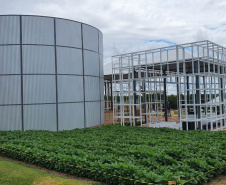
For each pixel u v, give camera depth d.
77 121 18.14
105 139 11.67
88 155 7.89
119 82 19.53
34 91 16.61
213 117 15.95
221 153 8.30
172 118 26.17
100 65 20.91
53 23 17.31
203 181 6.61
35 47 16.73
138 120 22.47
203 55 15.59
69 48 17.94
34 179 6.75
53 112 17.05
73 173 7.34
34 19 16.80
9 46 16.41
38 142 10.65
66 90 17.64
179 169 6.61
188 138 11.26
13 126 16.30
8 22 16.47
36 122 16.58
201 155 7.82
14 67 16.38
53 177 6.96
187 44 15.37
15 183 6.48
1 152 10.15
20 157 9.22
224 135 11.69
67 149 8.88
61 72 17.47
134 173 6.14
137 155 8.18
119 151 8.49
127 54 18.25
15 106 16.31
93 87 19.62
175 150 8.15
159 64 17.80
